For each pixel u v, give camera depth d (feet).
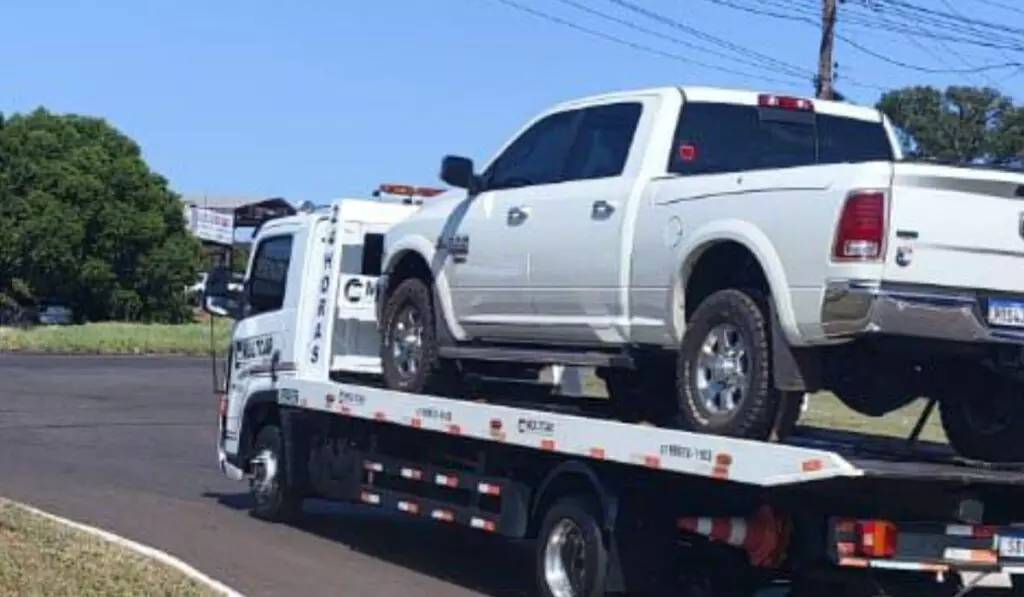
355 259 40.34
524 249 31.22
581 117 31.17
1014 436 27.12
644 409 32.09
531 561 36.94
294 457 39.88
